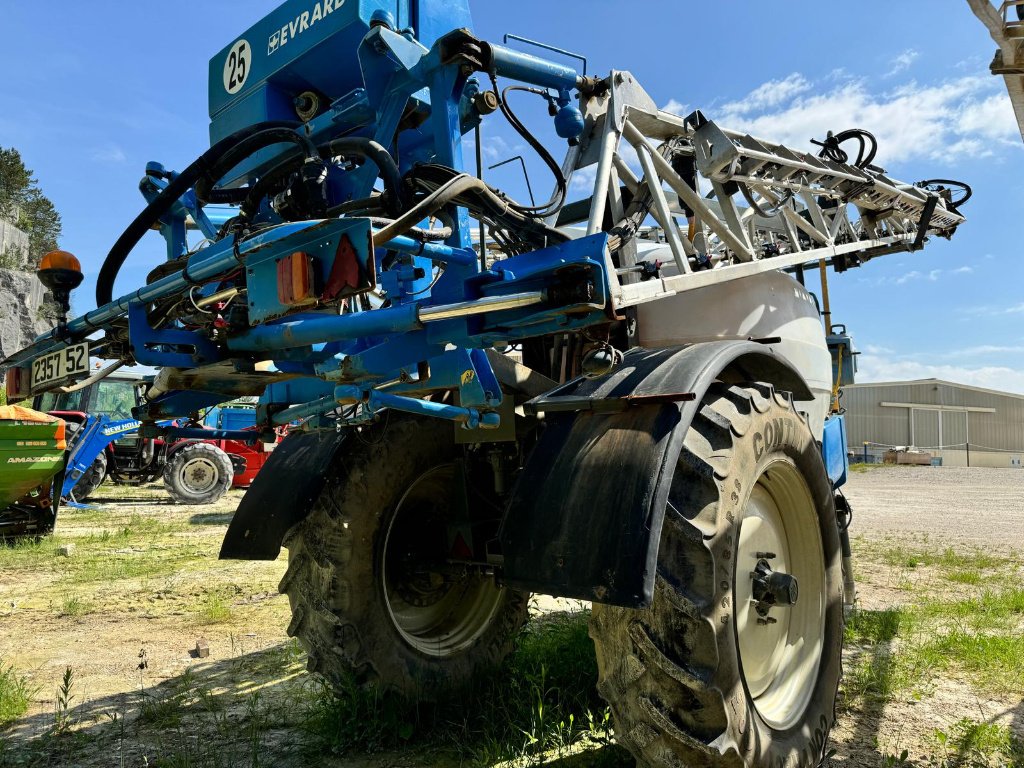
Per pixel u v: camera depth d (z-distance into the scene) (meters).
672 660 1.93
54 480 8.53
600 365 2.10
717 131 3.29
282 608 5.32
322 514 3.04
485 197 2.38
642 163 3.07
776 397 2.46
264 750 2.88
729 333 3.26
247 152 2.70
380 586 3.12
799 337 3.60
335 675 2.99
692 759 1.96
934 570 6.70
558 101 3.01
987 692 3.53
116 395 13.77
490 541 3.21
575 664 3.46
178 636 4.59
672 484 2.08
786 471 2.57
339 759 2.80
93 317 2.77
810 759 2.42
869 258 4.82
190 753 2.83
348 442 3.11
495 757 2.72
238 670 3.90
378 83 2.67
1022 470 32.09
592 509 1.98
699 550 1.98
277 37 3.27
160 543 8.45
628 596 1.82
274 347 2.56
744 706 2.04
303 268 2.04
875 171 4.41
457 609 3.52
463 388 2.60
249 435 3.36
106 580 6.36
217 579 6.38
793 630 2.69
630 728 2.02
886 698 3.44
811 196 4.05
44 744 2.94
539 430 2.93
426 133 3.31
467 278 2.18
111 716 3.25
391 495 3.14
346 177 2.95
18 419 7.82
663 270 3.60
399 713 3.00
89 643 4.45
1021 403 53.50
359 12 2.96
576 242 2.09
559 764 2.71
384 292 2.86
